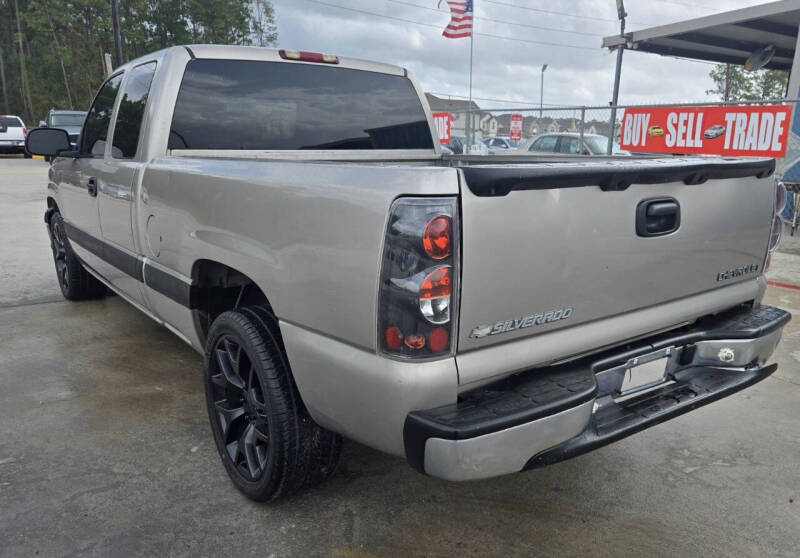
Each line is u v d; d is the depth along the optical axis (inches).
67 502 101.0
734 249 101.9
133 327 191.0
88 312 205.8
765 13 440.8
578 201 77.7
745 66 620.4
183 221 110.0
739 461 117.4
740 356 101.3
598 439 81.7
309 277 80.2
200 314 117.1
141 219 127.6
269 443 93.1
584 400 76.7
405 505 102.0
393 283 69.5
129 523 95.9
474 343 73.0
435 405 71.7
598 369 85.7
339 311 76.3
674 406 90.8
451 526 96.7
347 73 142.5
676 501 104.3
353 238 73.3
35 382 149.4
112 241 150.3
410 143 155.2
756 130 336.5
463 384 72.9
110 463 113.3
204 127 126.3
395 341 70.5
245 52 129.9
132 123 136.7
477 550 91.2
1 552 88.7
